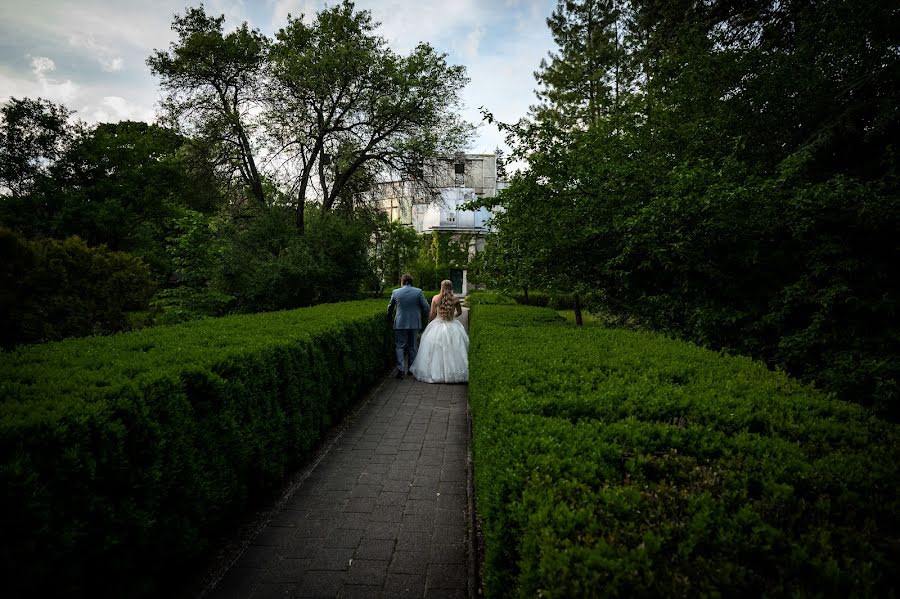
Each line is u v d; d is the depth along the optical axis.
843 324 5.52
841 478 1.75
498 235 8.91
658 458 1.96
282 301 14.54
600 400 2.68
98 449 2.15
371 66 20.05
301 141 19.98
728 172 6.45
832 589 1.25
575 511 1.54
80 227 20.55
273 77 19.72
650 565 1.29
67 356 3.34
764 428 2.37
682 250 6.11
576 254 8.03
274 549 3.18
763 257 6.25
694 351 4.20
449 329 8.88
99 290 8.02
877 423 2.39
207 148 20.38
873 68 7.99
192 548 2.80
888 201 5.50
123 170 23.05
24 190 22.98
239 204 21.83
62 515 1.95
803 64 8.06
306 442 4.71
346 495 4.03
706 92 8.44
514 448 2.03
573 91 26.50
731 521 1.46
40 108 23.12
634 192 7.41
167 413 2.63
